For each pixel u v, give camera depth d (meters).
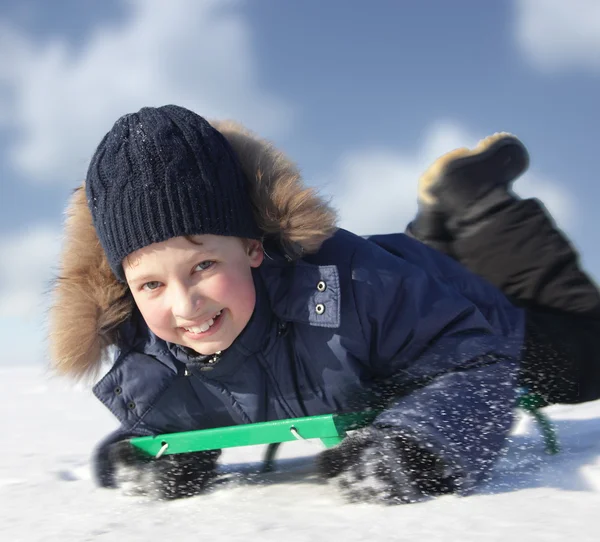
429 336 1.78
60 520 1.51
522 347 2.11
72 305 1.80
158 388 1.86
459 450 1.48
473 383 1.67
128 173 1.62
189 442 1.71
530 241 2.38
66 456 2.50
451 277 2.12
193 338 1.66
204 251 1.62
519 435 2.20
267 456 1.99
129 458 1.81
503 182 2.43
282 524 1.32
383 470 1.44
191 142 1.65
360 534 1.21
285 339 1.80
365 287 1.76
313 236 1.74
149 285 1.65
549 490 1.43
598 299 2.36
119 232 1.63
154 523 1.41
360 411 1.73
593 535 1.11
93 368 1.86
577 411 2.65
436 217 2.47
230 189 1.67
